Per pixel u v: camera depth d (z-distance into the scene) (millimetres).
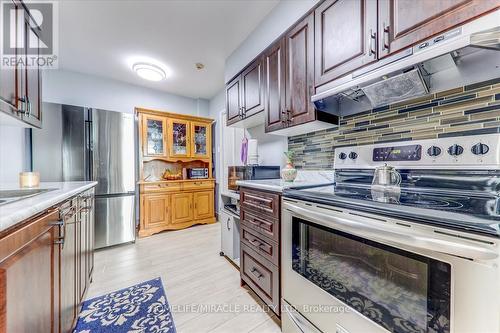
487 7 760
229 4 1857
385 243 789
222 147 3816
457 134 1075
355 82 1144
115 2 1783
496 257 545
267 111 1892
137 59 2727
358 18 1176
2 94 1067
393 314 774
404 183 1236
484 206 759
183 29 2160
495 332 551
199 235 3150
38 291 816
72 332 1259
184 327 1353
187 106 4113
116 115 2727
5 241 622
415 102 1236
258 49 2121
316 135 1842
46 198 939
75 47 2449
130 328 1341
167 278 1942
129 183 2805
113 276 1974
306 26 1502
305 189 1288
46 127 2322
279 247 1359
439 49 846
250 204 1669
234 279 1929
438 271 649
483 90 999
